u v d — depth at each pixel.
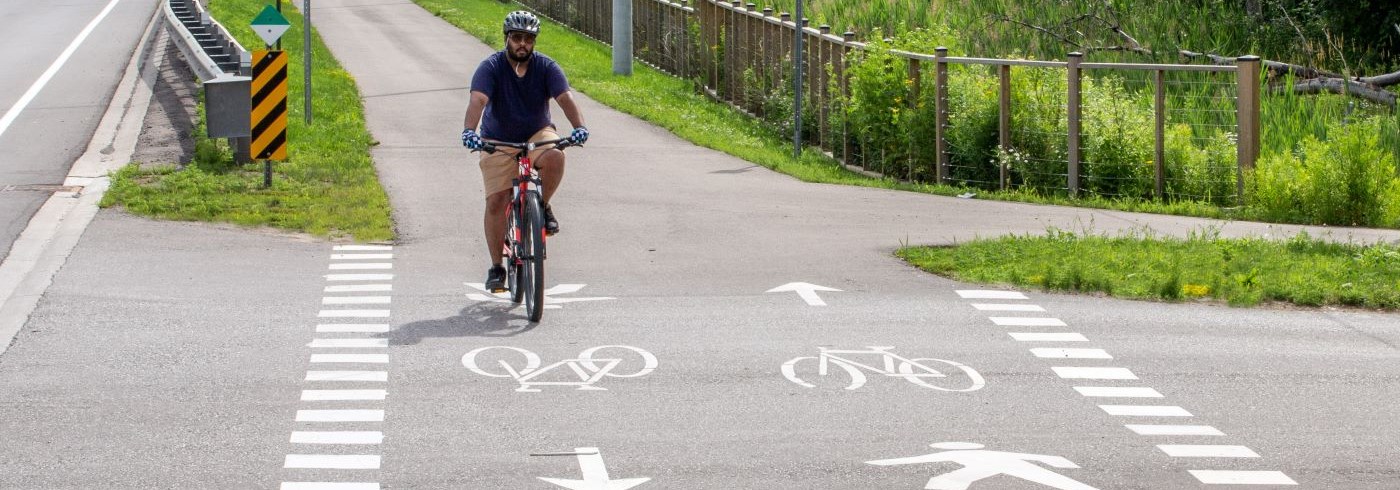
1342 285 14.08
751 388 10.65
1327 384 10.92
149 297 13.56
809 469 8.79
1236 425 9.84
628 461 8.92
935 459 8.99
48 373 10.90
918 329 12.58
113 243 16.25
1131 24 41.38
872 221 18.64
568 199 20.48
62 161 23.06
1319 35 40.12
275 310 13.11
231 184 20.27
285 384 10.66
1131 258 15.40
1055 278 14.31
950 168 24.73
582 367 11.23
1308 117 30.31
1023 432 9.62
